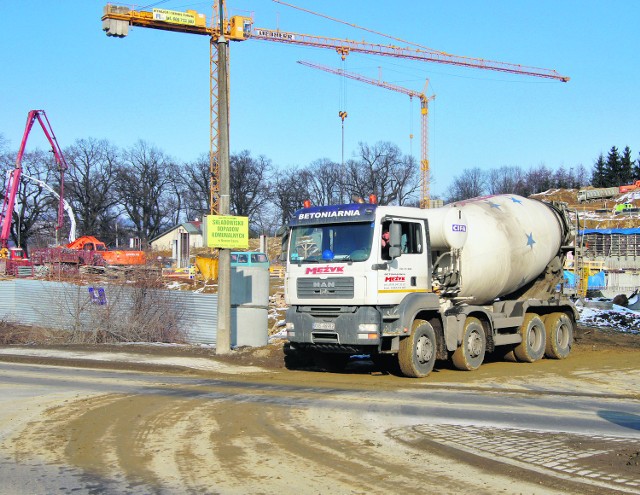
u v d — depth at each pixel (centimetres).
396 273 1312
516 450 739
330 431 861
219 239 1652
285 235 1398
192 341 2052
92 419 943
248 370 1487
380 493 609
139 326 2053
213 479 656
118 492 619
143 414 977
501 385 1291
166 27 6034
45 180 8194
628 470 655
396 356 1395
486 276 1524
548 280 1788
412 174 8481
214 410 1008
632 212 8112
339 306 1300
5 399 1108
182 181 9625
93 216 8856
